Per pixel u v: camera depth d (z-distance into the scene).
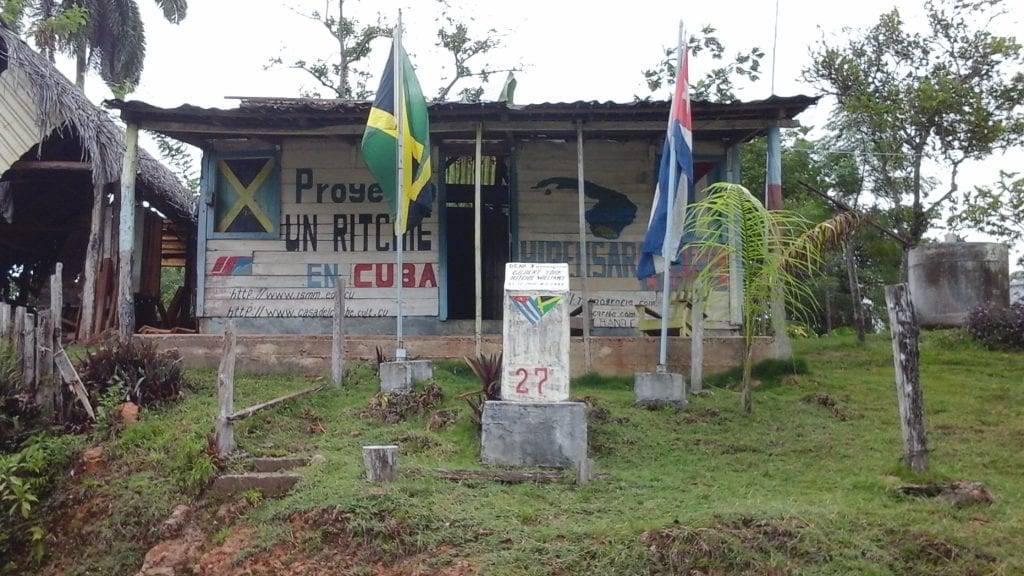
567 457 8.30
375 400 10.10
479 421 9.16
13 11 19.27
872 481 7.58
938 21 17.78
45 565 7.81
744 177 19.75
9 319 9.52
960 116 17.05
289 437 9.16
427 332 13.49
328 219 13.70
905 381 7.84
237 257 13.66
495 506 7.07
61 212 17.44
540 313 8.71
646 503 7.15
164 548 7.38
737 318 13.12
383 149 11.01
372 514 6.85
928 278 15.88
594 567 6.11
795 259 10.45
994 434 9.46
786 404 10.66
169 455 8.45
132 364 10.12
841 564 6.11
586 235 13.71
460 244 15.66
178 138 13.30
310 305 13.59
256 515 7.38
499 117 12.20
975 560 6.16
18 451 8.81
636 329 13.52
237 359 12.03
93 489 8.27
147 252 16.41
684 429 9.63
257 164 13.78
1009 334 13.96
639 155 13.82
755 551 6.22
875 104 17.44
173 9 30.03
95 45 29.36
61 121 13.44
